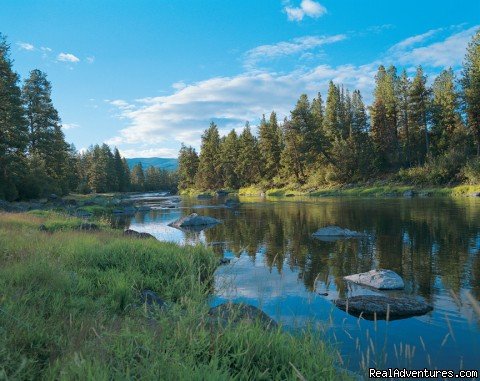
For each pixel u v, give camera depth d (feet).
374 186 190.49
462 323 22.30
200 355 12.78
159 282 27.55
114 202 151.33
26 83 176.76
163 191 519.60
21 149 135.03
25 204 116.57
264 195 243.40
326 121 268.21
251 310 20.20
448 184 159.63
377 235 57.57
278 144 281.54
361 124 237.25
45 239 37.70
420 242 50.24
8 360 11.85
